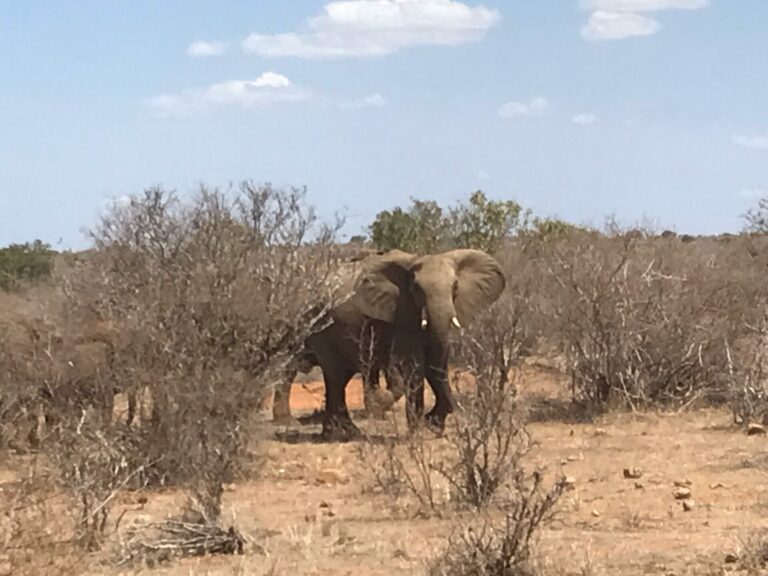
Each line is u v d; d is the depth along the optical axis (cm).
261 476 1480
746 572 962
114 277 1619
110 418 1431
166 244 1630
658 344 2112
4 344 1554
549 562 981
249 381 1504
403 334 1912
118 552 1062
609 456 1587
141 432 1423
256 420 1551
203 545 1085
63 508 1202
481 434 1309
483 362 1938
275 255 1664
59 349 1529
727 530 1134
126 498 1330
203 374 1445
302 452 1689
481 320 2023
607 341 2094
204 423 1403
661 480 1405
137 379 1452
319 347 1930
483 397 1358
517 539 968
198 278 1566
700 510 1238
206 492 1216
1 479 1341
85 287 1642
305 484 1440
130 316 1509
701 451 1619
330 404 1917
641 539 1100
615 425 1906
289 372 2042
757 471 1452
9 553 1028
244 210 1680
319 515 1245
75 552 1042
